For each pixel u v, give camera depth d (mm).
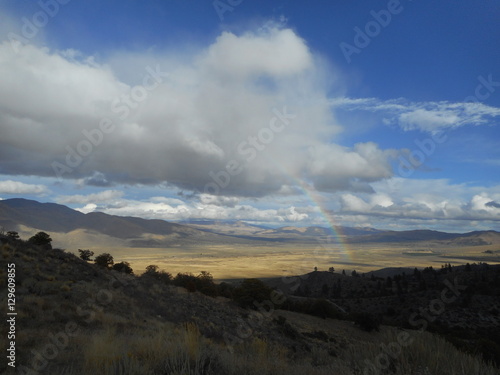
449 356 7371
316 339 45719
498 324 83250
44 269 29938
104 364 7504
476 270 150125
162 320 28578
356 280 171500
